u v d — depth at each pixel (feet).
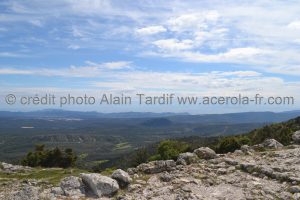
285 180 68.08
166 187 65.31
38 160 282.36
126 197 59.88
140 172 80.33
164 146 176.86
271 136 171.22
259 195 60.08
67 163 289.12
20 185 89.92
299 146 102.22
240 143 152.05
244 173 74.33
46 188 70.03
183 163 84.38
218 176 72.43
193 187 65.57
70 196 61.82
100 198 61.21
